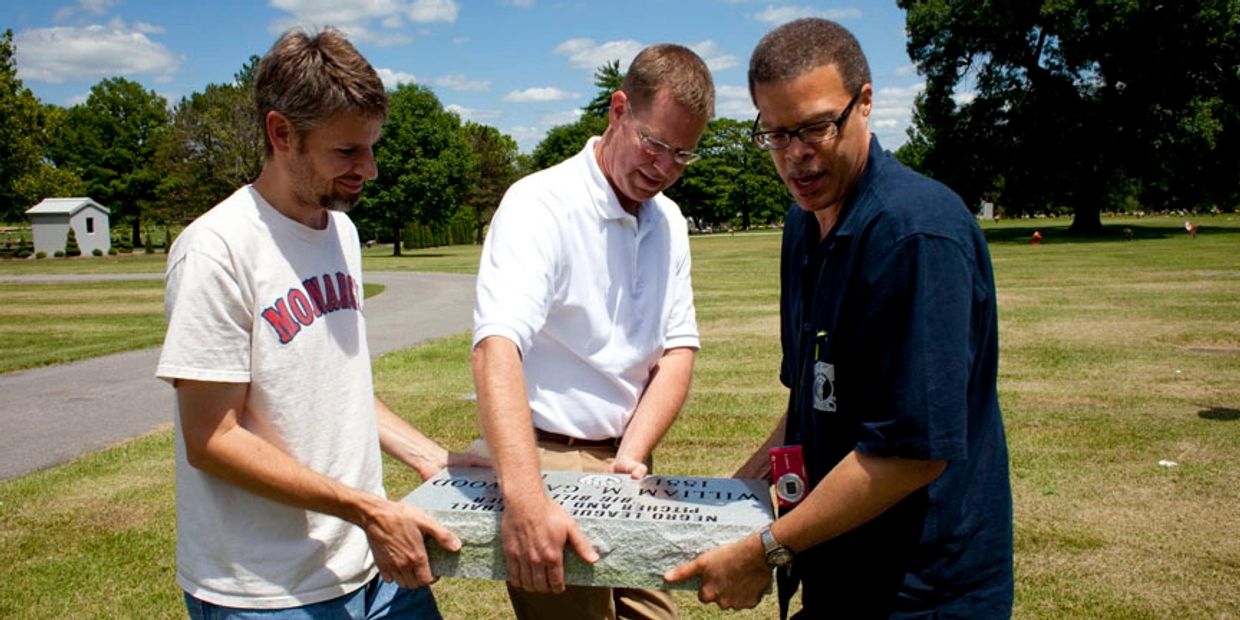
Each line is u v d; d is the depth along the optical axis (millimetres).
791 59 1808
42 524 4898
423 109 52344
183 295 1905
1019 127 41344
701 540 1936
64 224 58031
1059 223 64438
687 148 2334
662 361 2695
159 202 72688
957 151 43469
